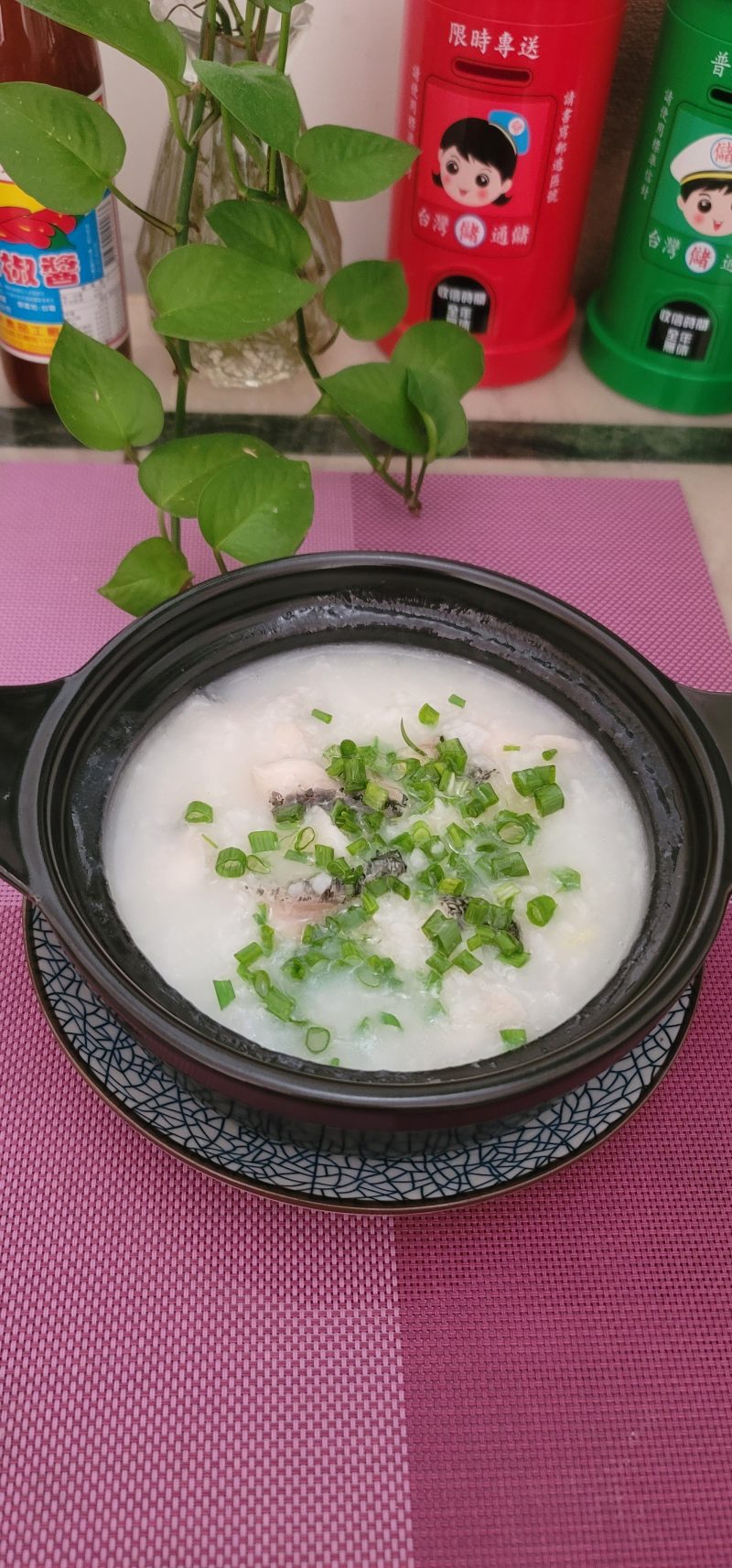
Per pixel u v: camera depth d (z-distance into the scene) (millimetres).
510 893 355
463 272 547
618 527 531
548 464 559
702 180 510
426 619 391
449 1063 324
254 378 568
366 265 453
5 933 390
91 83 478
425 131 510
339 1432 307
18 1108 357
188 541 505
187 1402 309
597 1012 308
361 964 340
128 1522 292
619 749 372
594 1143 318
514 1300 330
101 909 320
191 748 383
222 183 505
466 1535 293
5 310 522
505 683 399
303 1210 342
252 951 336
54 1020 327
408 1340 322
